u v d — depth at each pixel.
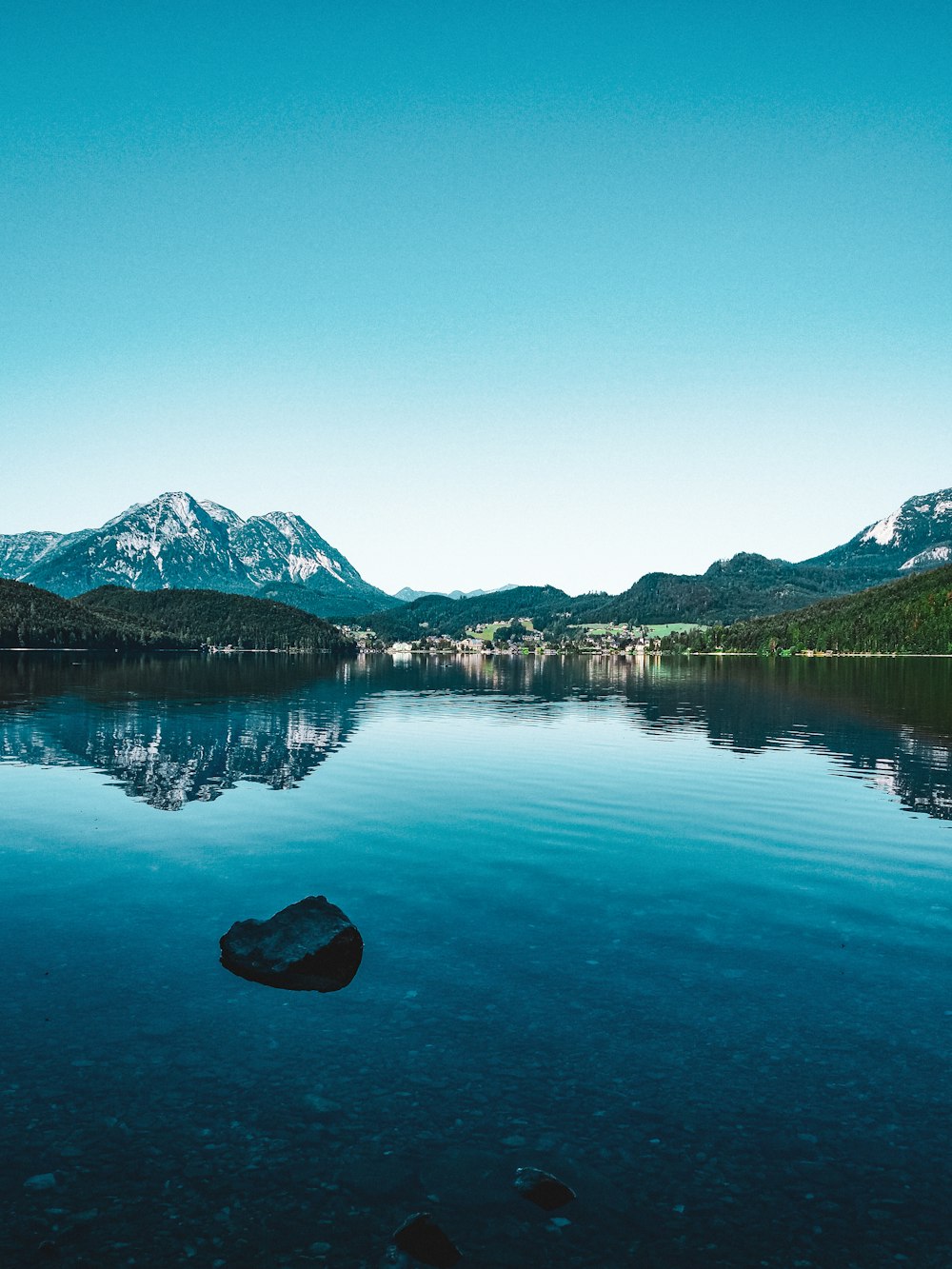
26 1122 11.41
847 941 18.45
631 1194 10.15
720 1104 11.98
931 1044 13.66
